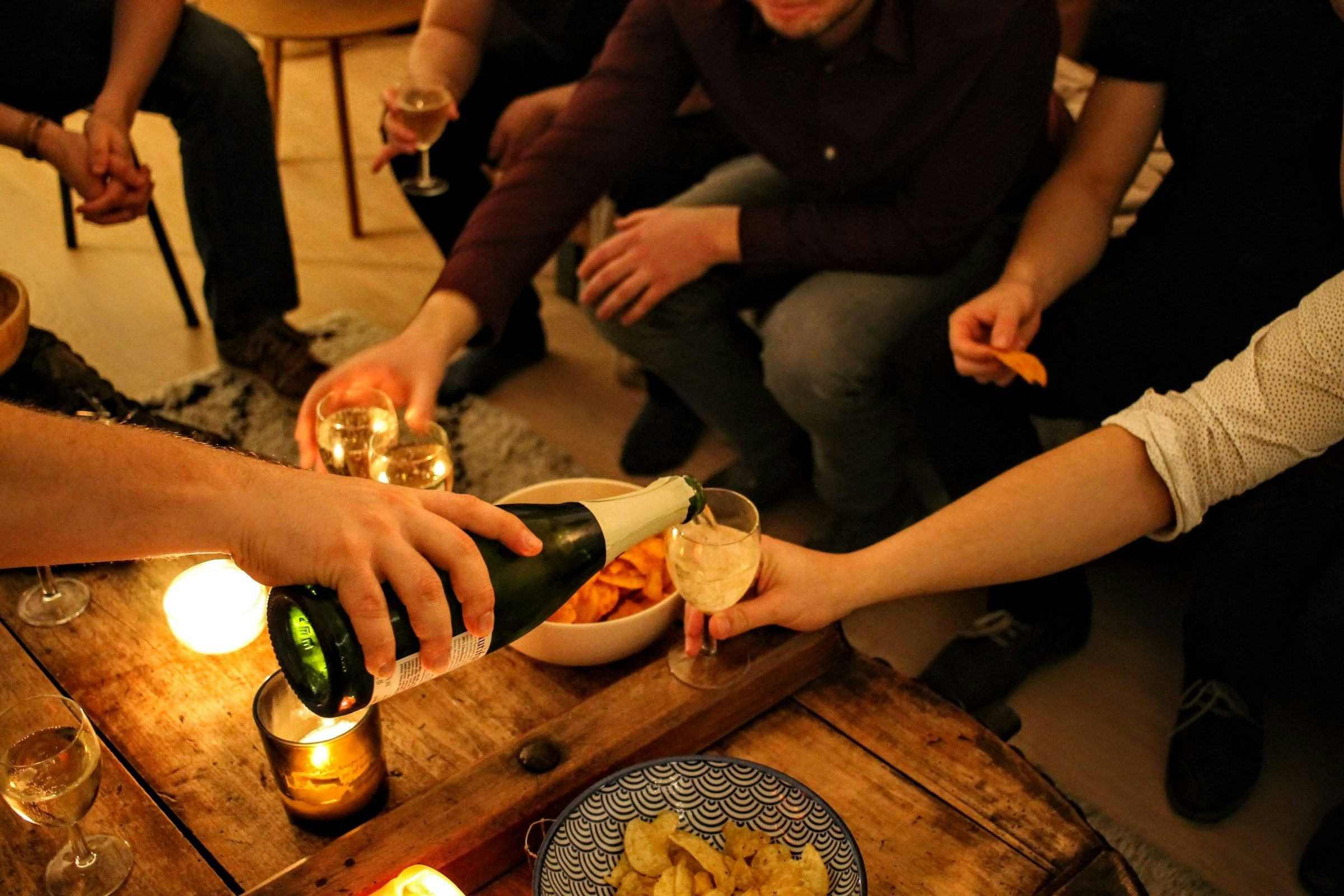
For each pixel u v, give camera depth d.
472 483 2.06
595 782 0.87
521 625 0.83
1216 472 1.09
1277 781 1.56
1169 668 1.74
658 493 0.90
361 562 0.71
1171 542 1.91
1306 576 1.45
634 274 1.73
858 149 1.66
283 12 2.47
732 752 0.94
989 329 1.51
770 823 0.84
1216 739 1.53
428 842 0.81
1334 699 1.49
